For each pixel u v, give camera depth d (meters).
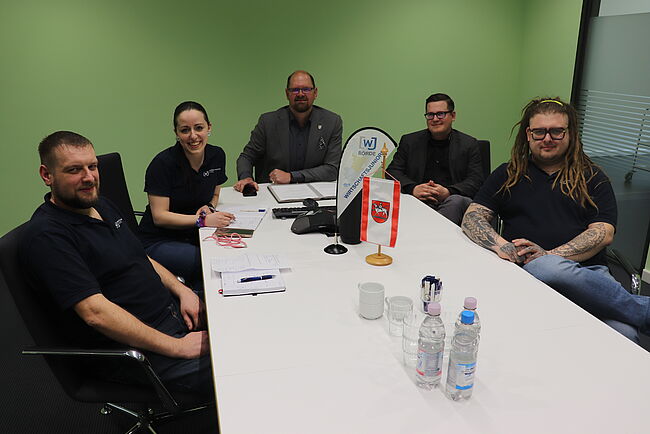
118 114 3.92
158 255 2.35
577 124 2.19
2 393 2.28
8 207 3.92
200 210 2.42
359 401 1.10
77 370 1.56
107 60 3.79
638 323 1.75
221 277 1.72
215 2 3.84
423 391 1.13
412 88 4.36
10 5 3.54
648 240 3.54
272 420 1.04
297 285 1.67
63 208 1.59
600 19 3.82
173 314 1.84
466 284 1.69
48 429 2.06
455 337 1.10
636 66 3.57
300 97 3.21
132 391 1.55
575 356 1.26
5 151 3.80
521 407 1.08
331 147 3.37
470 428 1.02
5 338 2.71
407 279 1.73
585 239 2.05
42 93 3.75
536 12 4.27
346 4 4.04
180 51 3.89
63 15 3.64
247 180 2.99
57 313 1.51
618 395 1.11
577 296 1.78
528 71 4.46
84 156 1.56
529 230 2.25
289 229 2.25
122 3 3.70
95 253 1.61
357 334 1.37
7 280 1.38
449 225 2.34
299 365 1.23
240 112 4.12
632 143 3.68
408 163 3.47
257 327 1.40
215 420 2.10
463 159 3.35
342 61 4.17
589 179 2.17
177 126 2.38
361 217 1.95
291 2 3.95
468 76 4.44
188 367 1.59
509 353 1.27
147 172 2.45
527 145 2.27
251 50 4.00
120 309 1.52
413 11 4.17
